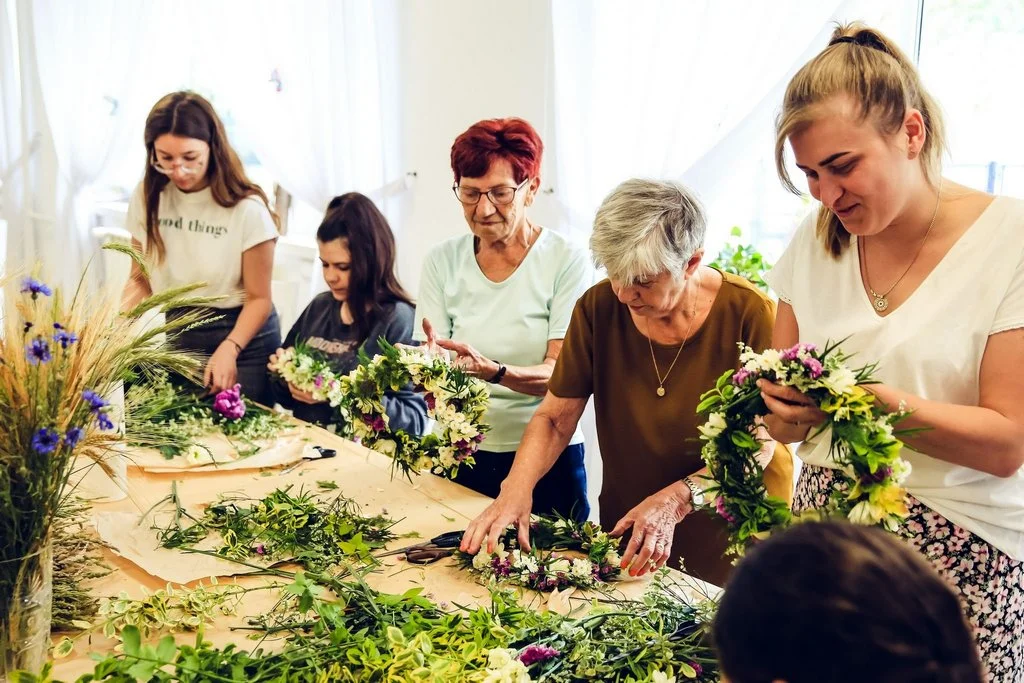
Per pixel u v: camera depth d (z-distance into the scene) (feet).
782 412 4.64
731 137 9.95
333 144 15.11
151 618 5.26
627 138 11.31
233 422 9.11
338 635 4.70
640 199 6.13
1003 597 5.27
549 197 12.09
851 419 4.42
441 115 14.20
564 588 5.82
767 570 2.48
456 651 4.73
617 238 6.07
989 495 5.15
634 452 6.99
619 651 4.90
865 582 2.36
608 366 7.04
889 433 4.37
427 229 14.85
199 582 5.84
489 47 13.20
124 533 6.47
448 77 13.98
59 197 16.80
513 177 7.93
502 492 6.58
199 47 15.65
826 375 4.53
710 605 5.10
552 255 8.54
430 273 9.04
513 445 8.56
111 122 16.69
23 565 4.52
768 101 9.75
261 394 11.47
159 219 11.18
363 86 15.01
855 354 4.96
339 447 8.82
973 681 2.37
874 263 5.41
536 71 12.55
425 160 14.64
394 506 7.29
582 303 7.13
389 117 14.82
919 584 2.39
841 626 2.30
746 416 4.91
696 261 6.41
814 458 5.60
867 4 9.37
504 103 13.12
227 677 4.49
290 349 9.88
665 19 10.47
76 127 16.56
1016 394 4.86
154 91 16.78
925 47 9.64
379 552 6.39
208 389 10.23
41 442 4.35
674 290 6.35
